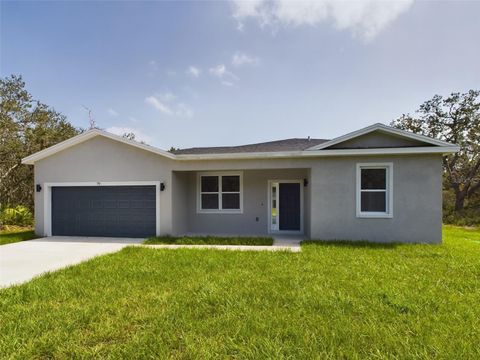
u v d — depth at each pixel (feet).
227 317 11.94
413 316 12.01
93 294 14.88
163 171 34.50
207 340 10.19
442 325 11.16
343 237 30.55
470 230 54.34
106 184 35.83
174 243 30.73
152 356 9.21
